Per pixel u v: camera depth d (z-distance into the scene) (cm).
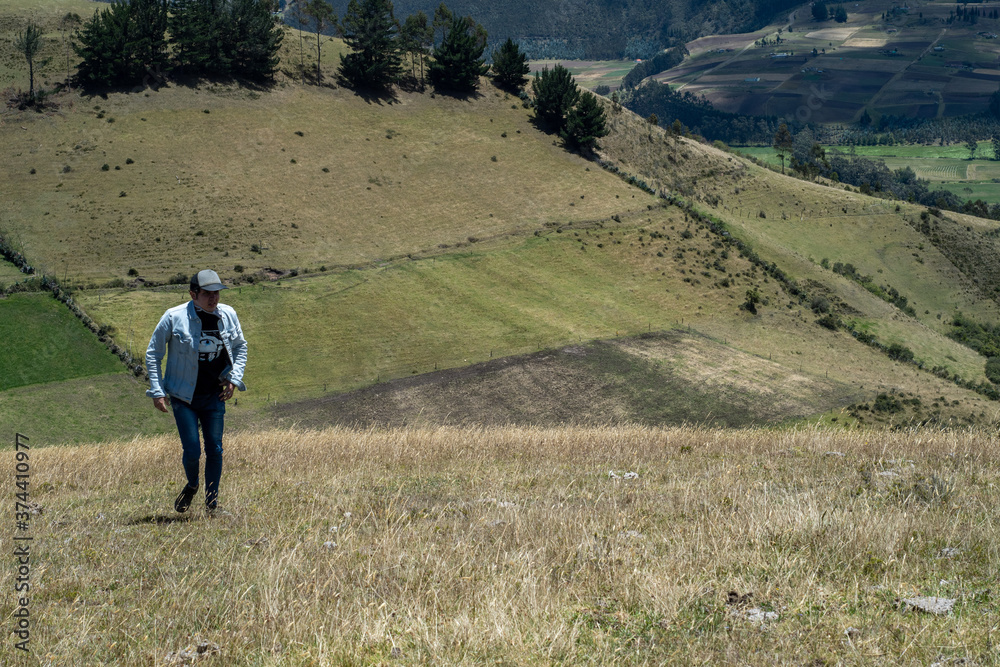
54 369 6575
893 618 450
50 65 11931
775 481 882
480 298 9006
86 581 552
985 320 13200
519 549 605
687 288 9912
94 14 13462
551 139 13638
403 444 1348
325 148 11881
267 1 13788
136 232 9156
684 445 1267
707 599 488
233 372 752
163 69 12250
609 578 530
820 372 8175
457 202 11338
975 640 415
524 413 6788
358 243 9906
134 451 1417
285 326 7975
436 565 562
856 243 14325
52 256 8500
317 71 13688
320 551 612
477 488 892
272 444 1455
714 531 625
